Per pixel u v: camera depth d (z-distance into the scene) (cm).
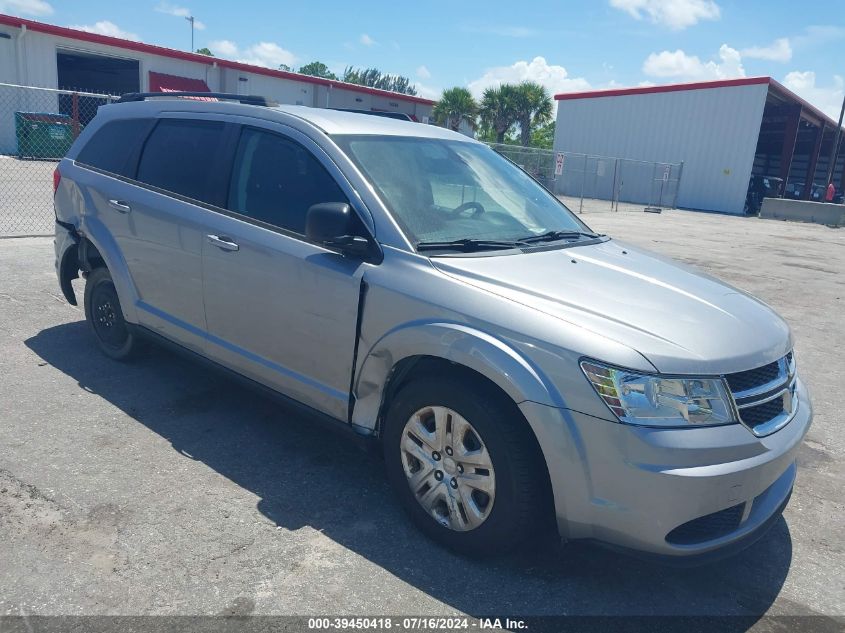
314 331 356
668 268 384
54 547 301
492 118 4306
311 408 370
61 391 464
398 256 333
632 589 303
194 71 3145
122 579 284
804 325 818
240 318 395
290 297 364
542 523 303
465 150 441
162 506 338
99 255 504
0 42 2517
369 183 356
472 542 306
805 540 355
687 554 274
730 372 283
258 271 378
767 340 312
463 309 304
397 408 329
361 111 466
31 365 505
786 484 323
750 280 1103
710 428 274
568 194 3522
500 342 290
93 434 408
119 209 466
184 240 419
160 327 452
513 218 401
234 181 405
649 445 264
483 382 301
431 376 316
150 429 420
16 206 1331
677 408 271
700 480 264
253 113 412
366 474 385
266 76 3372
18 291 688
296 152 383
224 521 330
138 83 3103
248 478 371
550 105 4275
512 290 308
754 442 281
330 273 346
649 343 279
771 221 2650
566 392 275
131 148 478
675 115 3186
